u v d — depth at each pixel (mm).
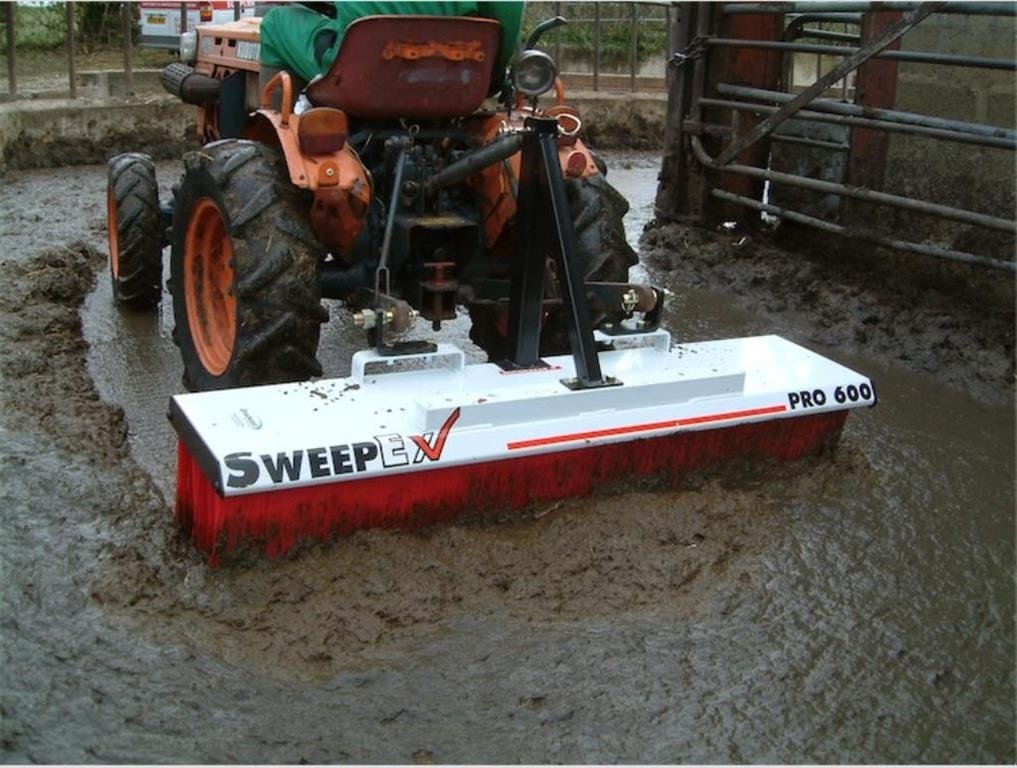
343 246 4242
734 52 7711
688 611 3203
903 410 4941
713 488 3834
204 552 3340
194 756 2562
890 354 5703
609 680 2885
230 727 2662
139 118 11508
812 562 3498
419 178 4117
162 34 13586
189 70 6180
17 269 6441
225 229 3988
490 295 4258
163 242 5832
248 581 3227
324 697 2785
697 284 7105
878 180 6730
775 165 7789
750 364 4117
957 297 6289
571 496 3699
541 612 3168
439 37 4012
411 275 4340
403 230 4000
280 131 3891
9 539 3430
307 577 3234
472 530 3506
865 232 6453
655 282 7141
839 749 2670
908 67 6500
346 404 3496
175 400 3445
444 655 2965
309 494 3270
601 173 4512
